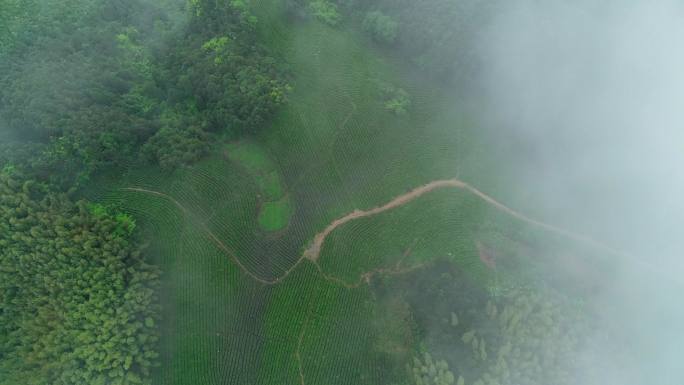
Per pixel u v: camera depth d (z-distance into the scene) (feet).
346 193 220.43
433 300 197.77
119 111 214.07
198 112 225.15
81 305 172.35
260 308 197.36
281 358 189.78
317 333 193.77
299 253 207.31
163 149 209.15
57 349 167.63
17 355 168.04
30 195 191.01
